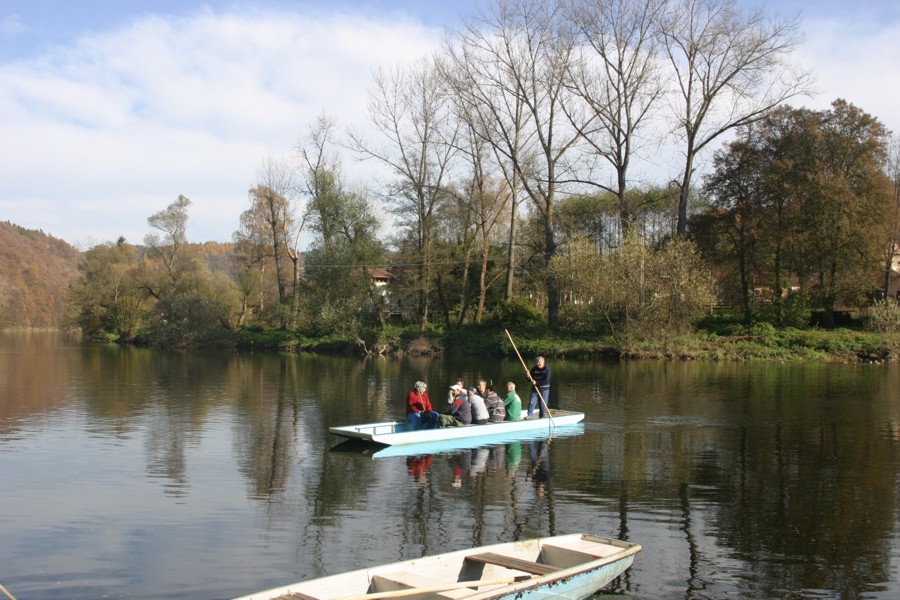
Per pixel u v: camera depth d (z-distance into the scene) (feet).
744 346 119.65
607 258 125.70
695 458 43.39
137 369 108.37
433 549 27.68
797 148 137.80
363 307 156.15
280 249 198.90
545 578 20.93
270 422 56.90
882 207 136.56
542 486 36.91
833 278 142.92
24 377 94.27
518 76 128.88
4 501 34.06
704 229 145.07
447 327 154.51
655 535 29.35
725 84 122.42
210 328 169.17
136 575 25.17
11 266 304.71
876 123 137.90
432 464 41.96
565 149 131.64
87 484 37.19
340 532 29.66
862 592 23.81
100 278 218.38
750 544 28.30
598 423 55.77
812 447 46.62
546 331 136.36
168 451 45.47
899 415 59.36
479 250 166.71
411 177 149.59
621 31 124.88
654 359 118.21
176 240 217.77
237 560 26.55
